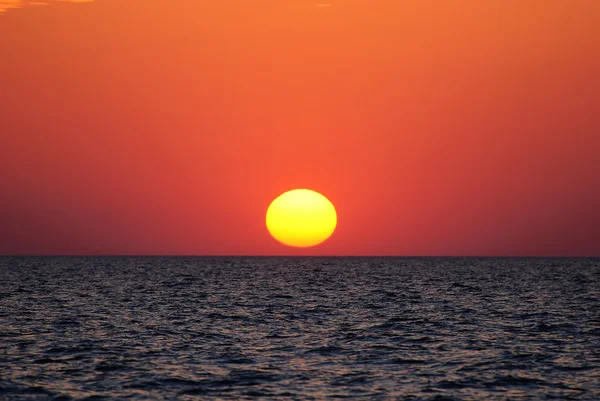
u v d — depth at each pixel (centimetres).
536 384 11262
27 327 17288
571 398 10431
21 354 13500
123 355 13475
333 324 18300
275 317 19862
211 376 11681
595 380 11550
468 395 10569
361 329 17312
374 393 10631
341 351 14062
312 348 14400
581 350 14262
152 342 15038
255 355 13575
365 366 12556
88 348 14200
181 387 10938
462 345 14862
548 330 17238
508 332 16862
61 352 13750
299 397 10369
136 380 11369
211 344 14825
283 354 13700
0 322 18225
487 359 13250
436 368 12412
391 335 16288
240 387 10956
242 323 18412
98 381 11288
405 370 12231
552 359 13250
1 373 11781
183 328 17300
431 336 16138
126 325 17800
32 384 11044
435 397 10425
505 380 11506
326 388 10912
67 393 10512
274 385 11088
